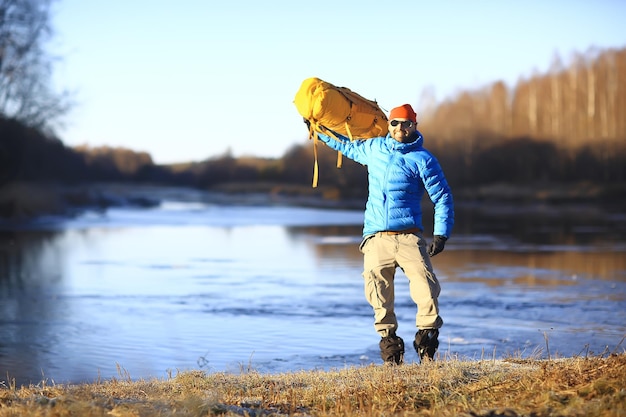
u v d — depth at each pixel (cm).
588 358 1392
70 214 9831
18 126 9456
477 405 1123
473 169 14712
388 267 1489
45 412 1091
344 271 3734
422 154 1477
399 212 1480
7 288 3212
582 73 15000
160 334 2241
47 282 3400
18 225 7894
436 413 1088
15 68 9375
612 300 2756
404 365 1413
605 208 10312
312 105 1500
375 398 1184
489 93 15288
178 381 1349
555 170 14238
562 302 2719
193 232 6650
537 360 1452
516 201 12094
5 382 1681
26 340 2169
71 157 12081
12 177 9488
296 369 1772
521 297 2838
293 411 1152
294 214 9944
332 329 2297
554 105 15038
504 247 4788
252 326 2350
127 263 4178
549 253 4416
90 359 1930
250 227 7275
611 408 1048
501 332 2206
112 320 2470
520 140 14712
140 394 1263
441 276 3425
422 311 1464
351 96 1537
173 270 3838
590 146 14175
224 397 1229
